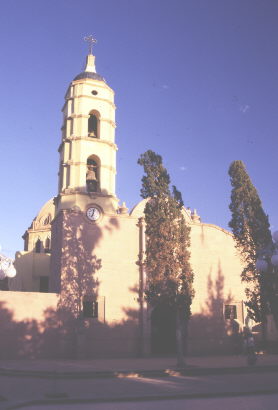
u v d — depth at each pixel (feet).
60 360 95.40
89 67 127.44
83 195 111.45
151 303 90.58
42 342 99.81
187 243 93.45
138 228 115.14
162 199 92.89
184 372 74.08
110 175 116.78
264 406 46.34
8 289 135.74
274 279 93.45
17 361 92.12
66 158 115.96
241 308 120.47
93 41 131.23
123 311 108.27
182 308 87.92
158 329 115.24
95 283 107.04
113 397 50.55
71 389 57.16
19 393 53.93
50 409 44.57
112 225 112.37
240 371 76.95
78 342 99.96
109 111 121.60
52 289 110.63
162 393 53.83
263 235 100.17
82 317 103.14
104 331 105.19
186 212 123.54
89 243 108.78
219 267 121.90
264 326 113.60
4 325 97.76
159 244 91.15
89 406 46.44
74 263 105.91
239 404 47.65
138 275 111.75
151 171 94.63
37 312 100.73
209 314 117.50
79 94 119.65
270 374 74.33
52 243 115.96
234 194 104.94
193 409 44.60
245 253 113.50
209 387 58.90
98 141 116.88
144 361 93.45
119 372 71.10
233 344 117.60
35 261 140.46
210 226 124.36
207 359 99.45
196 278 118.93
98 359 99.91
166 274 89.86
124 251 111.96
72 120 118.62
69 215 108.27
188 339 113.60
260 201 103.76
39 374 70.69
